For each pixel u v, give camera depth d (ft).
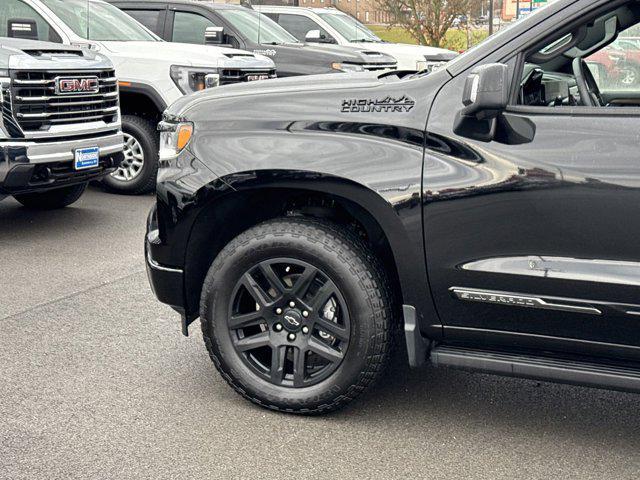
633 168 10.28
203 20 37.96
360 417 12.51
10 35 27.14
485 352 11.50
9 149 20.86
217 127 12.21
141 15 37.93
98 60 23.84
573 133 10.62
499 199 10.81
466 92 10.53
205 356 14.74
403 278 11.46
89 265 20.48
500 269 10.93
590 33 11.81
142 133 29.04
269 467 11.06
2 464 10.98
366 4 88.43
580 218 10.53
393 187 11.20
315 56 38.04
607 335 10.71
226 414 12.53
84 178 23.29
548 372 11.07
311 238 11.77
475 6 88.12
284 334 12.26
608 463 11.31
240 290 12.37
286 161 11.64
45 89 21.63
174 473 10.87
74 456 11.23
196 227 12.44
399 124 11.31
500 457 11.43
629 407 13.01
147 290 18.53
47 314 16.81
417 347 11.67
